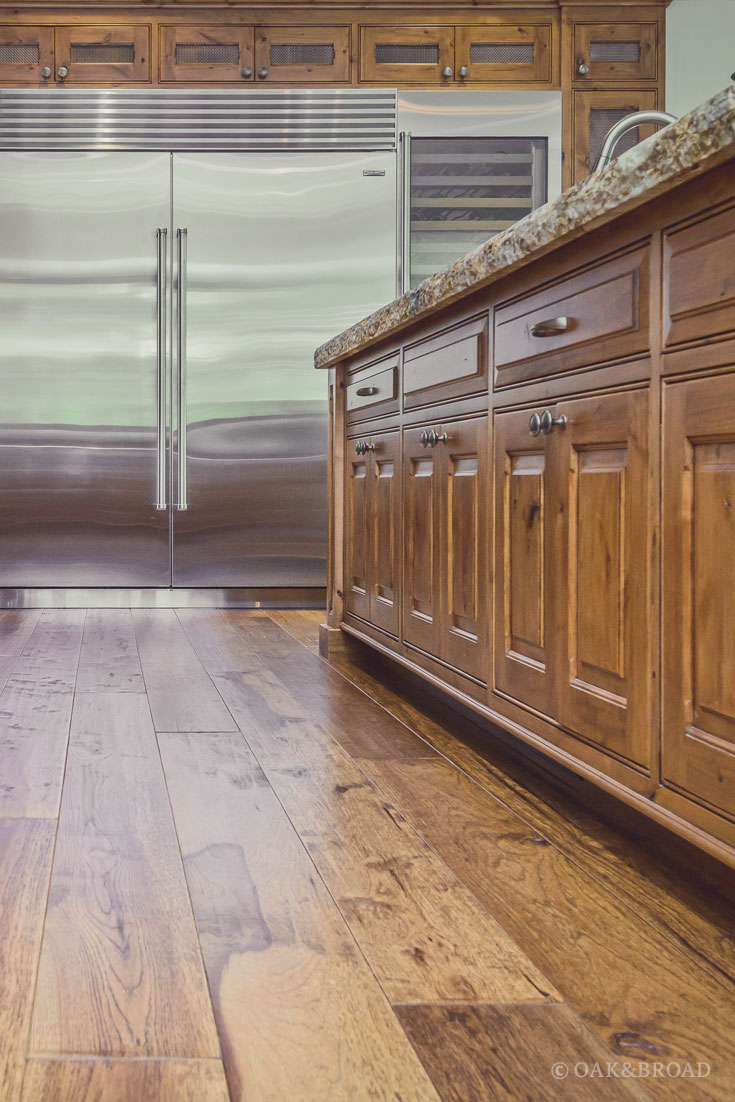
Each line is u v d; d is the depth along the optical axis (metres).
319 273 3.96
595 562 1.27
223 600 4.00
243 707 2.12
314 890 1.14
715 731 1.02
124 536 3.95
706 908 1.10
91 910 1.08
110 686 2.34
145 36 3.89
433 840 1.31
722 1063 0.79
